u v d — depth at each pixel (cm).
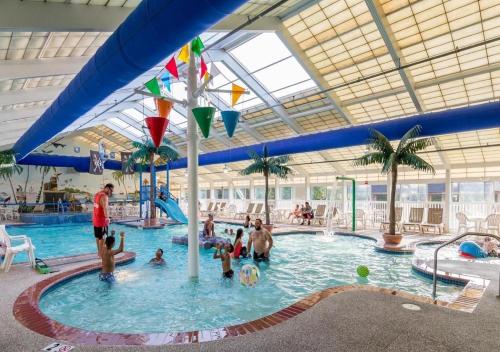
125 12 538
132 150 2373
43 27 455
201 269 693
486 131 1087
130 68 385
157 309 470
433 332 302
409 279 638
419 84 986
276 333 303
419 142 920
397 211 1350
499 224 1034
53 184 2286
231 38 986
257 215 1802
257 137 1564
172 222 1606
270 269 715
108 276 590
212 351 272
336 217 1542
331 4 822
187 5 268
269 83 1187
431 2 750
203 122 480
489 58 857
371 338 290
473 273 490
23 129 1387
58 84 933
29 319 355
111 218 1891
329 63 1008
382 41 882
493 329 308
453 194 1350
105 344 291
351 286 456
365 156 998
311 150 1138
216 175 2291
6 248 595
